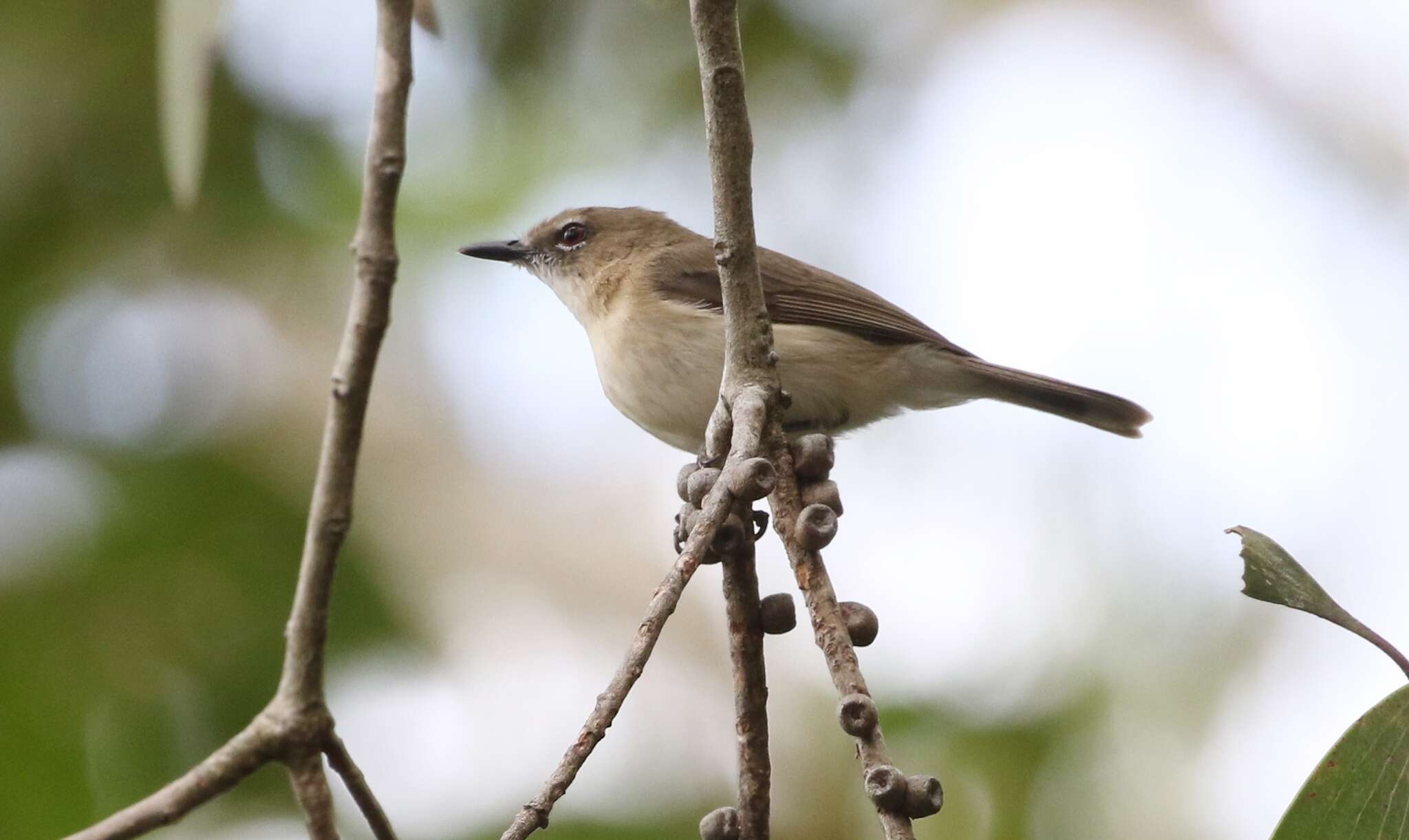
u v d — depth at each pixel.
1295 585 5.09
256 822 10.87
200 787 4.05
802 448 5.60
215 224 12.53
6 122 12.15
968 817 10.73
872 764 4.76
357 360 4.14
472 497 11.98
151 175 12.38
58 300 12.35
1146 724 10.91
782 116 13.23
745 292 5.80
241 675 11.32
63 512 11.45
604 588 11.84
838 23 13.08
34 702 10.95
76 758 11.03
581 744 4.47
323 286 12.45
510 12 12.75
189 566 11.34
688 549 4.88
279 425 11.76
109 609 11.23
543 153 13.07
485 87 12.98
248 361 12.06
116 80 12.22
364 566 11.33
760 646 5.40
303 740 4.12
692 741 11.27
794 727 10.90
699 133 12.98
